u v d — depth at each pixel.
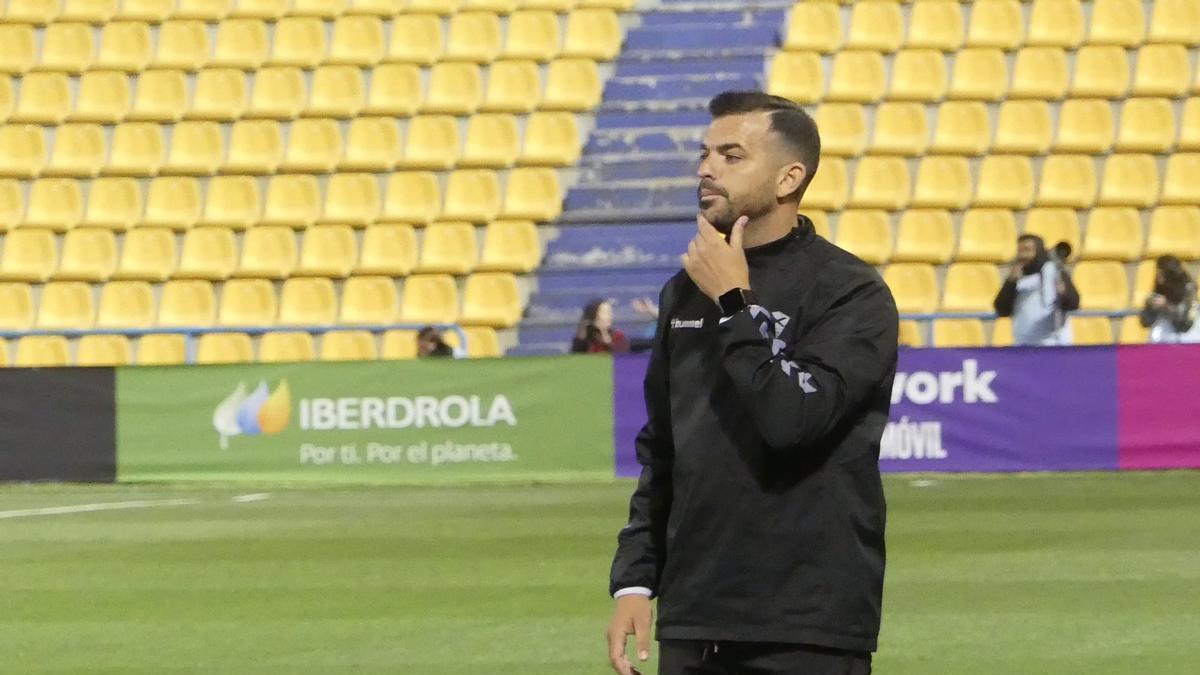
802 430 10.74
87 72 75.69
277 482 50.00
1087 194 67.19
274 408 50.09
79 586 30.56
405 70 73.94
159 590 29.94
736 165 11.40
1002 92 71.12
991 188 67.50
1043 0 74.19
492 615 26.86
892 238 65.88
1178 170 67.88
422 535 36.75
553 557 32.94
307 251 67.50
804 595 11.09
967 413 48.41
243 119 72.75
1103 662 22.88
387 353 61.12
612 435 49.31
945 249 65.31
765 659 11.20
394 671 22.88
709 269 11.04
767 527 11.12
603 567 31.56
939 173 67.75
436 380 49.69
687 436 11.39
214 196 70.00
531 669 22.84
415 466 49.72
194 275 67.31
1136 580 29.23
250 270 67.19
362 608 27.72
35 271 68.38
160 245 68.62
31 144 73.06
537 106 71.69
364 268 66.31
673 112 71.12
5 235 69.56
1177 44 72.38
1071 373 48.19
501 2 75.81
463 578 30.59
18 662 23.94
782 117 11.48
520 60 74.00
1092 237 65.62
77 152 72.75
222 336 62.50
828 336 11.13
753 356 10.81
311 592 29.41
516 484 49.19
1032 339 52.28
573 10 75.44
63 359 63.47
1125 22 73.44
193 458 50.28
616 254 66.12
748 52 72.75
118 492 48.47
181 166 71.19
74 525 39.78
